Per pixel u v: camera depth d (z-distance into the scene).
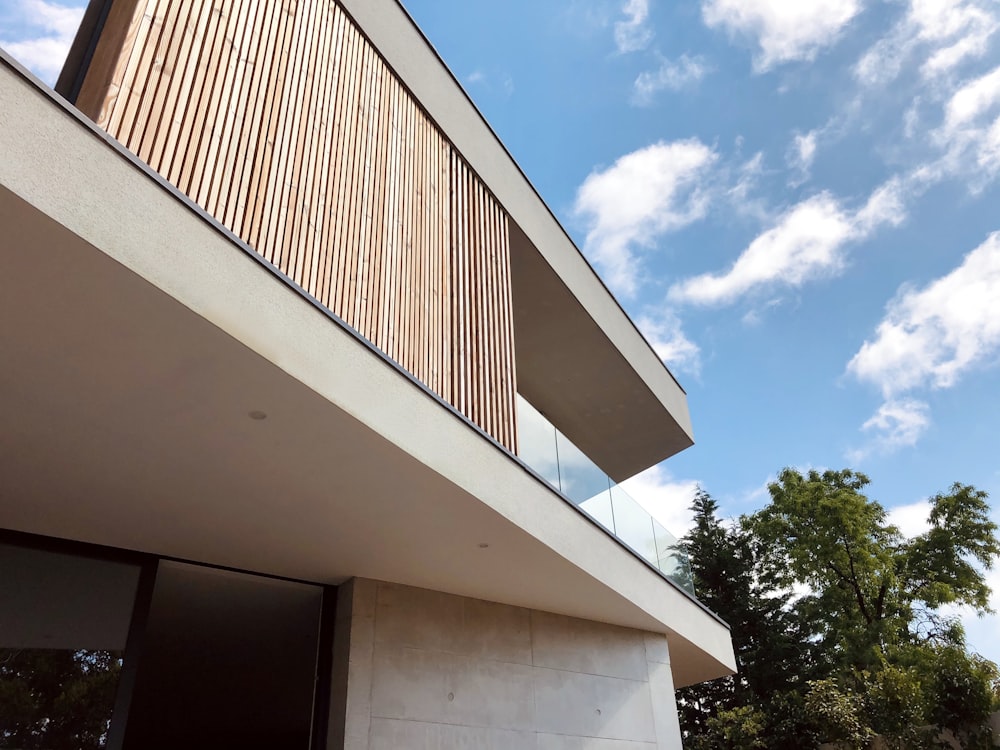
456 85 6.86
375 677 5.50
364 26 5.44
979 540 19.58
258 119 3.99
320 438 3.74
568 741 6.53
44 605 4.38
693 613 8.77
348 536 5.03
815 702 14.24
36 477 3.91
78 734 4.18
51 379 3.09
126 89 3.19
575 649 7.12
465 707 5.92
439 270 5.58
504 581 6.13
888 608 19.47
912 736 13.02
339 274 4.31
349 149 4.80
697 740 20.34
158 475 3.99
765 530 21.06
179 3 3.66
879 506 20.73
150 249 2.66
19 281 2.53
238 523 4.69
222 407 3.40
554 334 9.72
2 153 2.22
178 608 6.74
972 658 14.21
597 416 11.72
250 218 3.72
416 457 4.02
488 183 6.92
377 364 3.95
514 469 5.29
